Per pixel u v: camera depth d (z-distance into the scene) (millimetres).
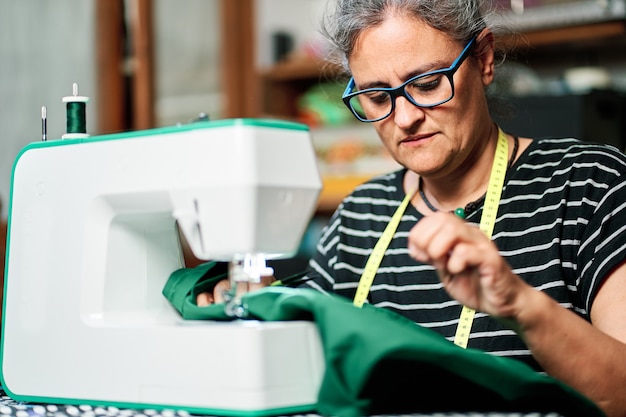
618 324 1783
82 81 4250
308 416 1517
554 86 4066
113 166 1707
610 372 1594
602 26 3932
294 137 1593
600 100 3465
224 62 4586
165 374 1590
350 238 2271
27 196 1820
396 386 1470
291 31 5344
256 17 4660
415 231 1422
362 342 1419
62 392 1734
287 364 1522
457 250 1400
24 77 4359
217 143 1559
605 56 4312
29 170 1824
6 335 1829
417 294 2115
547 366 1596
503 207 2070
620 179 1957
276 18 5367
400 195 2250
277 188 1551
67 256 1753
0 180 4387
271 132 1562
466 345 2006
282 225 1577
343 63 2154
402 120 1901
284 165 1565
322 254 2307
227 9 4586
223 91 4590
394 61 1882
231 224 1544
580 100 3359
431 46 1876
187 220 1609
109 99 4219
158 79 4316
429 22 1868
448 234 1396
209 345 1536
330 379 1465
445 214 1433
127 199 1692
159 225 1822
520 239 2027
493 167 2109
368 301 2176
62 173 1778
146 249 1797
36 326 1778
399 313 2119
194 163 1587
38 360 1771
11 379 1812
